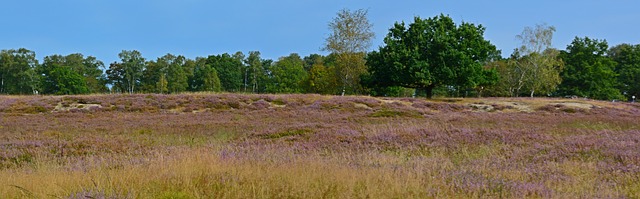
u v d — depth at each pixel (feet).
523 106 107.86
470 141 42.55
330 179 21.97
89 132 56.70
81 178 23.04
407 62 133.59
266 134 50.29
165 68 350.64
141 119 78.13
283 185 20.44
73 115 87.45
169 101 104.94
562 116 84.33
